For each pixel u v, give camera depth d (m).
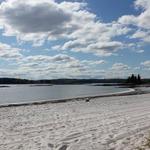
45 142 7.98
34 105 21.30
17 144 7.76
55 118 13.20
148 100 25.19
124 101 24.16
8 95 47.12
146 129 9.93
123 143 7.69
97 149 7.11
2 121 12.32
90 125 10.96
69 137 8.65
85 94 46.00
